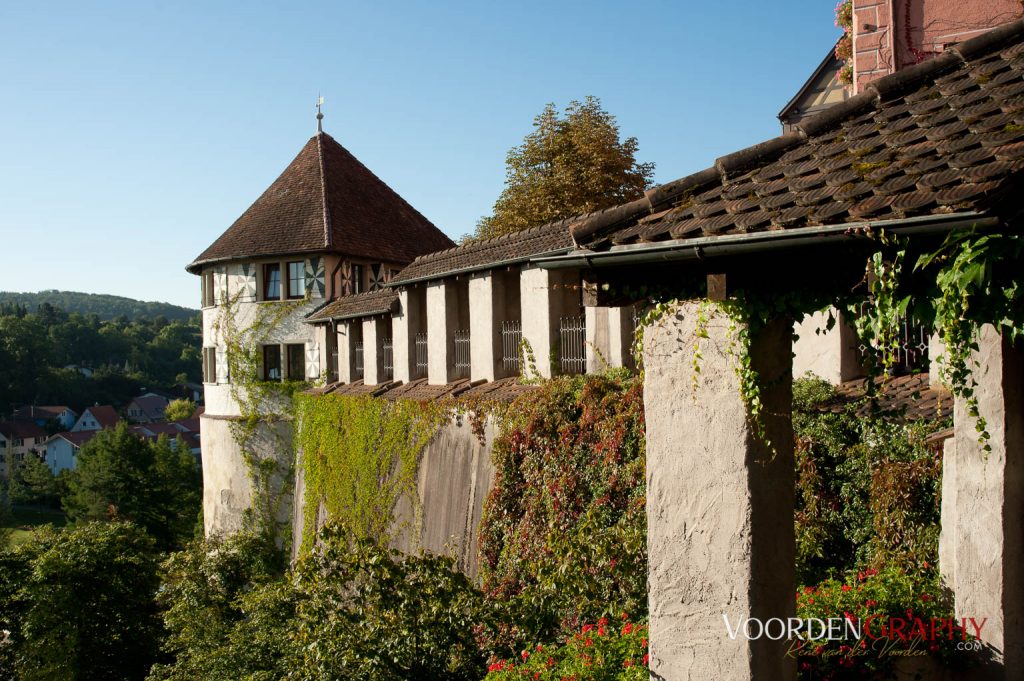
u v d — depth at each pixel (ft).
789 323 16.28
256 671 45.98
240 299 100.73
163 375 453.58
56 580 74.69
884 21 29.55
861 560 31.94
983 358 21.50
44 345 371.15
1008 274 12.65
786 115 61.21
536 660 26.53
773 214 14.39
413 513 57.21
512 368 53.98
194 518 158.92
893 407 33.35
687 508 16.11
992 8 27.78
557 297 49.03
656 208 16.74
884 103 17.48
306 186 105.19
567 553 32.12
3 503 207.72
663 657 16.35
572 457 40.24
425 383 62.95
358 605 32.99
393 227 109.91
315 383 93.25
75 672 72.84
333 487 73.72
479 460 49.01
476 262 55.83
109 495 156.46
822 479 34.22
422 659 30.96
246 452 97.14
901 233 12.93
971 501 21.80
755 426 15.42
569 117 106.83
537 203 101.91
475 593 32.73
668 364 16.42
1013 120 14.07
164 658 77.92
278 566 85.71
